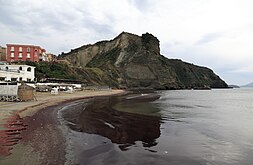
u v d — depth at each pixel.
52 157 10.96
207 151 13.05
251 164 11.12
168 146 13.93
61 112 27.38
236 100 59.78
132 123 21.34
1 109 25.31
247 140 15.62
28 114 23.53
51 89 62.25
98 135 16.19
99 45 198.50
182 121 22.97
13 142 13.16
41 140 13.83
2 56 92.56
